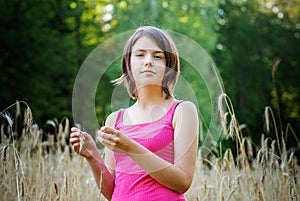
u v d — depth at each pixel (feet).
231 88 44.06
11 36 34.65
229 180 9.23
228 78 43.98
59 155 11.51
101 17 38.34
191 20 36.81
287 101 47.83
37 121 33.50
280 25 50.34
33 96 34.40
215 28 45.83
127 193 6.36
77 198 9.11
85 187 10.68
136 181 6.33
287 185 9.61
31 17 35.70
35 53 35.37
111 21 37.83
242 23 48.65
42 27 36.27
